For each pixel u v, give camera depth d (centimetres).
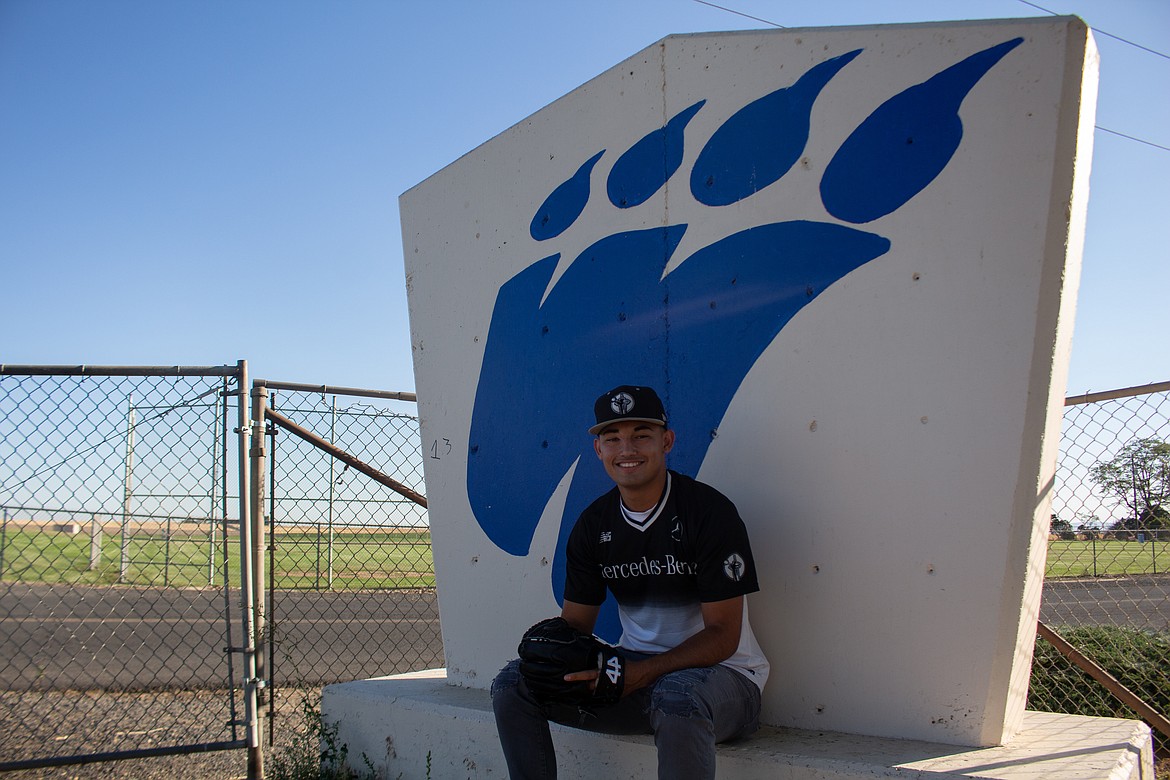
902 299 246
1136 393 385
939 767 213
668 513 247
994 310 229
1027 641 240
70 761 341
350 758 346
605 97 324
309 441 409
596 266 323
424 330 383
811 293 264
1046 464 235
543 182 343
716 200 290
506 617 340
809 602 260
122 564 483
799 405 264
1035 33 225
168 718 454
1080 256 241
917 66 247
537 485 333
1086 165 235
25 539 452
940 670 238
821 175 265
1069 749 230
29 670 588
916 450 241
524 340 344
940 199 240
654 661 229
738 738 248
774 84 278
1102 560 622
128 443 378
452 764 307
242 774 365
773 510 269
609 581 259
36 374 369
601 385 317
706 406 287
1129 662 447
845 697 254
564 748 277
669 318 299
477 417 357
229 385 383
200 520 374
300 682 538
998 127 230
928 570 239
